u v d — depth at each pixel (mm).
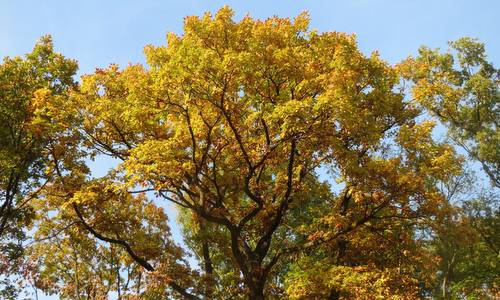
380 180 15141
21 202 21188
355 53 15516
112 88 16406
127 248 17328
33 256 21094
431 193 15633
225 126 15625
